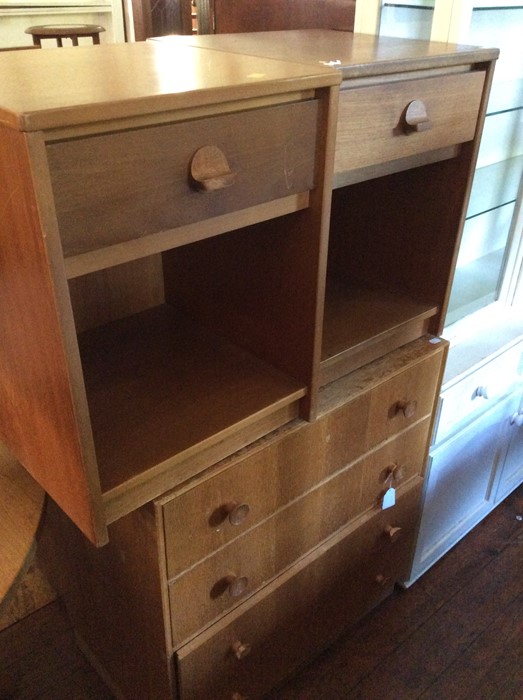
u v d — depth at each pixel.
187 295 1.18
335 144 0.82
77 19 3.73
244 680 1.23
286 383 1.01
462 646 1.52
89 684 1.42
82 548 1.18
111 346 1.11
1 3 3.45
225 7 1.71
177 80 0.69
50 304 0.62
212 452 0.93
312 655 1.43
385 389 1.18
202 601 1.05
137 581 1.02
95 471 0.74
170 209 0.68
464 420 1.54
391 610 1.61
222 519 0.99
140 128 0.62
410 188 1.20
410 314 1.22
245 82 0.68
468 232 1.50
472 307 1.65
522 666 1.48
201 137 0.67
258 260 0.98
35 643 1.50
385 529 1.41
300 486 1.11
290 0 1.51
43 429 0.79
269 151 0.75
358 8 1.30
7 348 0.78
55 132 0.56
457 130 1.04
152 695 1.18
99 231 0.63
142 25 3.63
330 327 1.17
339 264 1.40
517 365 1.66
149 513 0.89
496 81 1.34
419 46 1.04
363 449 1.21
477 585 1.68
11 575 0.79
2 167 0.59
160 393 0.98
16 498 0.91
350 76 0.82
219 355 1.08
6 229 0.64
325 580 1.31
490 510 1.88
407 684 1.44
